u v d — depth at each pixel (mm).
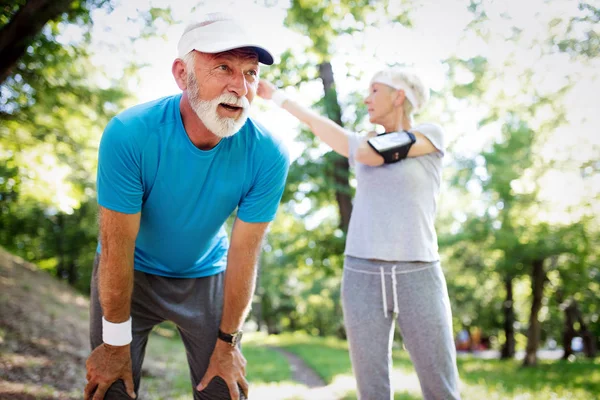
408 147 2467
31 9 4418
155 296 2297
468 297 20516
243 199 2189
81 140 7605
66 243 20906
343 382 7031
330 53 7734
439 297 2445
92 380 2156
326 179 9930
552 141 9953
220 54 1871
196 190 2061
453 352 2449
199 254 2309
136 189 1979
